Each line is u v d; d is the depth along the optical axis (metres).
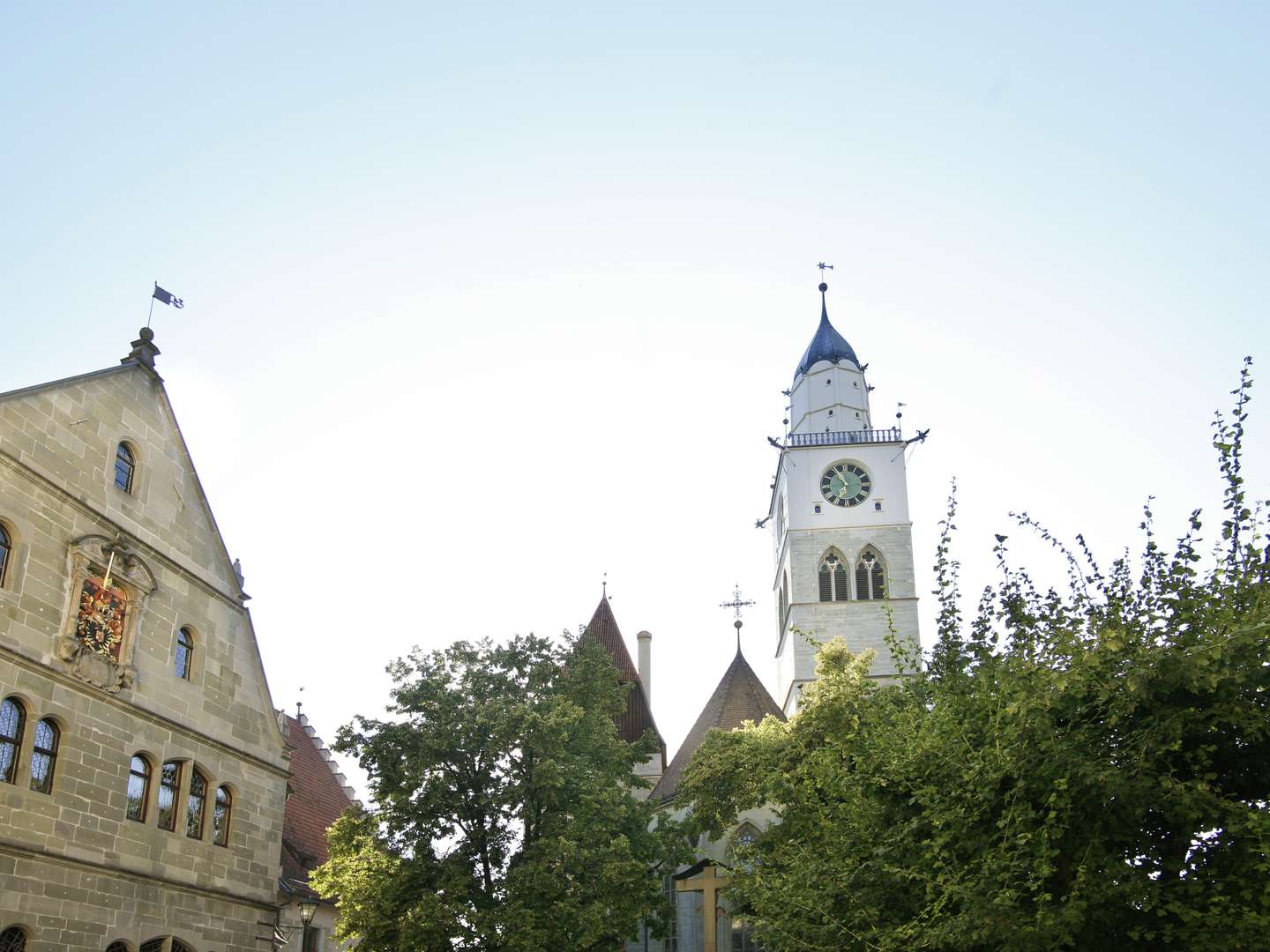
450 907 38.72
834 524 83.88
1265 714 18.27
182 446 39.62
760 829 60.91
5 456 31.30
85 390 34.84
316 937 49.41
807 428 90.94
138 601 36.12
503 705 42.88
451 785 42.66
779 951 25.47
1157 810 18.72
